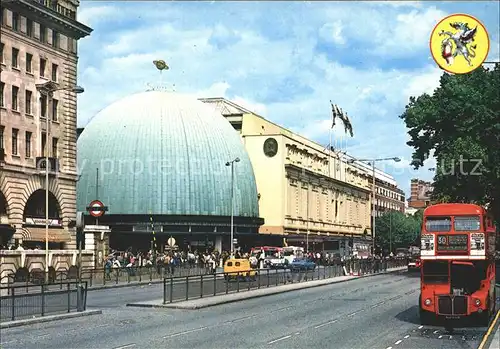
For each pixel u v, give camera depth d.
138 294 48.53
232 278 48.16
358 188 175.00
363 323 30.70
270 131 142.75
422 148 76.00
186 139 117.44
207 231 114.44
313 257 102.50
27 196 69.12
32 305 31.36
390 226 157.75
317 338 25.41
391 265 102.06
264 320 31.81
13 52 67.56
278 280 57.38
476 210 30.70
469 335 26.84
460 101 71.06
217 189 117.25
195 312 35.78
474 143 68.88
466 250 30.36
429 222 30.95
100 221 112.81
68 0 75.69
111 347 22.81
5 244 65.94
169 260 72.81
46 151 66.06
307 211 132.12
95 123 121.81
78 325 29.80
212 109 128.62
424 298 29.88
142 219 111.06
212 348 22.59
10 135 66.88
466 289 30.22
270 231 129.88
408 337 25.95
